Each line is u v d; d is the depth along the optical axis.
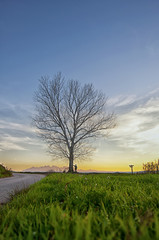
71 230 1.43
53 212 1.82
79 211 2.23
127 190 3.65
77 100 26.02
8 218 1.89
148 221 1.43
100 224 1.57
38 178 11.38
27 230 1.54
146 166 15.36
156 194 2.82
